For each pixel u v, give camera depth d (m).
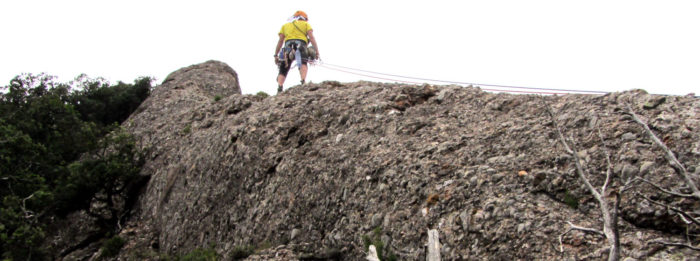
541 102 10.37
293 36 16.61
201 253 12.27
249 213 12.14
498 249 7.49
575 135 8.82
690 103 8.34
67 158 19.36
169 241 14.05
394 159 10.34
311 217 10.71
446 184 9.05
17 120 19.27
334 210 10.38
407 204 9.24
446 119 11.32
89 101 26.41
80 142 18.77
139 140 20.84
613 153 8.02
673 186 7.04
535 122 9.71
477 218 8.03
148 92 28.69
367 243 9.19
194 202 14.10
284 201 11.52
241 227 12.05
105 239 15.50
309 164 11.80
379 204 9.67
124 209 17.25
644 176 7.39
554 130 9.20
